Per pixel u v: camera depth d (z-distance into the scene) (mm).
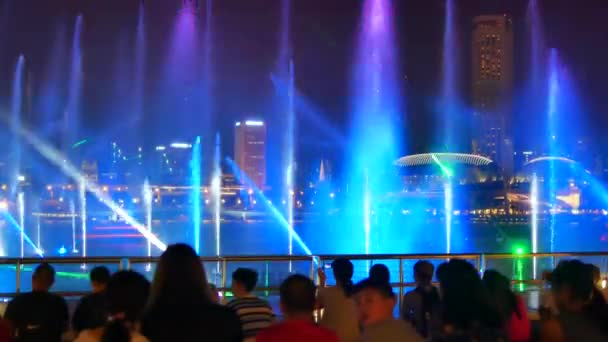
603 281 13664
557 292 5559
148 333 4871
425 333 7207
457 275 5289
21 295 6742
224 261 12172
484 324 5109
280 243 105875
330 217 159250
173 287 4980
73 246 87688
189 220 159375
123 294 4969
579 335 5340
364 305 5082
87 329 5438
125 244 98812
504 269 26406
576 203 148750
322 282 9000
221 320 4934
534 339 6996
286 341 4750
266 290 12266
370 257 12602
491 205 142875
